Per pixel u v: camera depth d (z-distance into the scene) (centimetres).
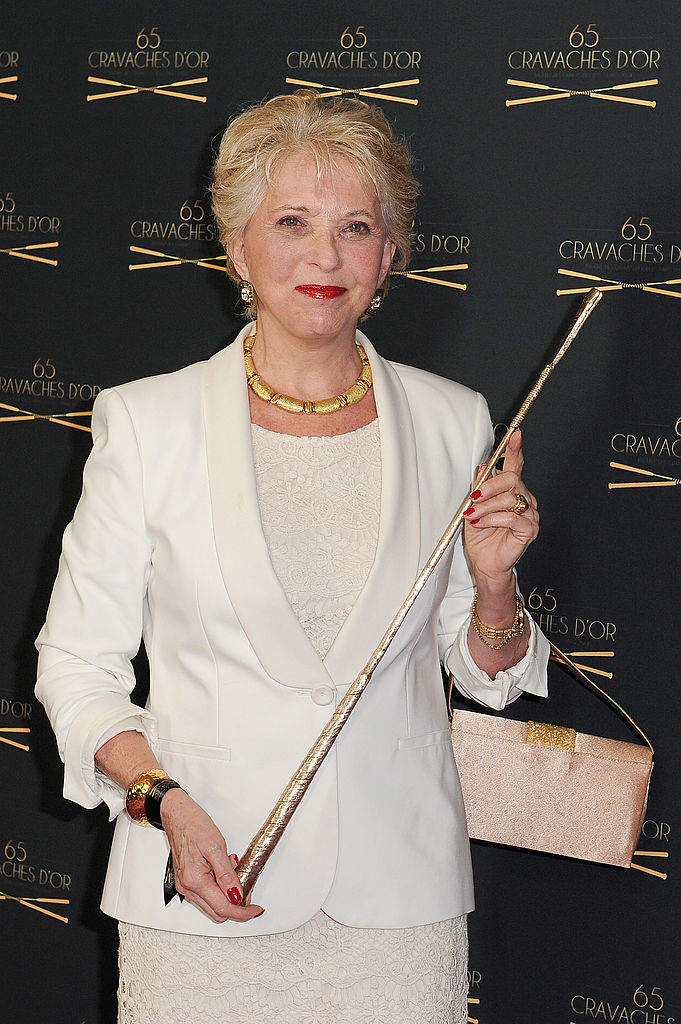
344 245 158
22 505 274
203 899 141
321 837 154
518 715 252
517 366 244
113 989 276
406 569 158
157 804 146
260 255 159
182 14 256
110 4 259
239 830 153
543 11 235
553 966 251
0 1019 283
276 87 252
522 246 241
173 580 157
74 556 162
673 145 230
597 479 241
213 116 256
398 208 164
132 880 159
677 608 238
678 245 232
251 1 252
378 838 156
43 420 271
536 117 238
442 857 161
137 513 160
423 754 162
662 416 236
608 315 237
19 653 277
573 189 237
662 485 237
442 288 246
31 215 268
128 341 265
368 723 157
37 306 270
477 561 164
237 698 156
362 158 157
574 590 244
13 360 272
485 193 242
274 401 164
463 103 241
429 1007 160
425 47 242
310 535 158
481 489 159
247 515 155
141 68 259
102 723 153
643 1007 246
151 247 262
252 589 153
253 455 160
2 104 268
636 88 231
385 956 158
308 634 158
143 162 261
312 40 249
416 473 164
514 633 172
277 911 153
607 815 210
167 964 158
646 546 239
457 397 176
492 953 255
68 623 161
